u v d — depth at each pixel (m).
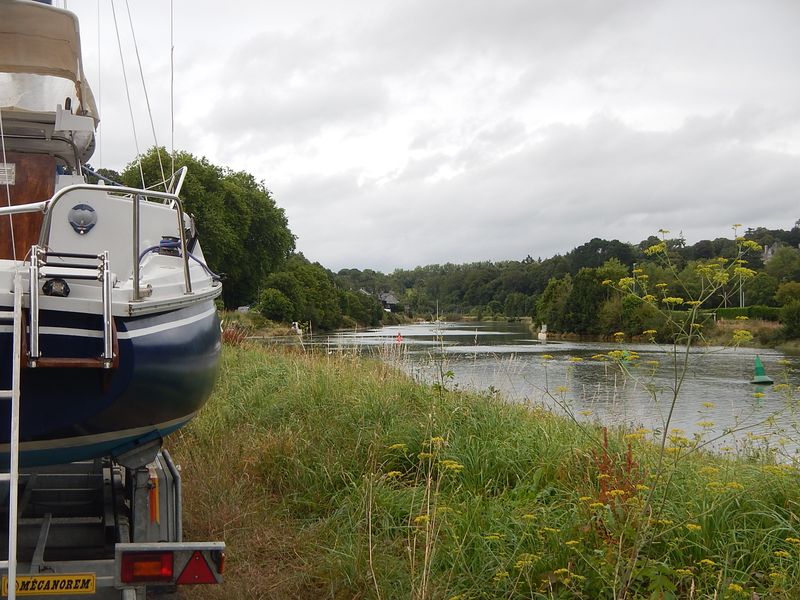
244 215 52.84
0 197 5.05
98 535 4.34
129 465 4.06
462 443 6.87
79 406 3.53
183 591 4.52
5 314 3.24
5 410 3.39
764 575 4.38
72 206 4.76
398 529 5.37
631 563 3.95
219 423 8.37
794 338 40.12
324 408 8.32
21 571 3.57
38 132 5.20
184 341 3.98
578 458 6.12
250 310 54.84
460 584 4.51
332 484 6.34
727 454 7.27
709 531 4.77
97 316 3.48
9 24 5.15
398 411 8.05
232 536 5.47
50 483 4.85
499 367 13.66
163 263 4.75
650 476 5.20
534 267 125.50
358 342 14.69
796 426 7.51
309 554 5.17
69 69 5.42
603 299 54.78
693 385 19.91
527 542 4.81
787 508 5.21
